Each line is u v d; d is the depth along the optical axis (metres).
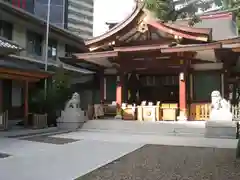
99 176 6.08
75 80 23.88
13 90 18.48
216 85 16.75
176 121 15.34
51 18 31.06
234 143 10.85
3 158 7.98
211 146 10.20
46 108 16.94
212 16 19.45
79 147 9.91
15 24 20.17
